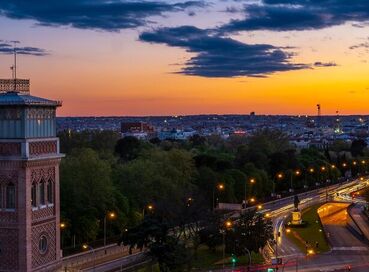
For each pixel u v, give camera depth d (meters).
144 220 120.50
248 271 129.50
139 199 172.38
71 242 145.00
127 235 120.06
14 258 79.75
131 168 177.75
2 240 80.19
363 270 137.75
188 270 125.06
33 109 81.12
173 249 116.56
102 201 153.00
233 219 158.25
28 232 79.44
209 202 198.00
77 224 144.38
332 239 175.50
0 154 79.88
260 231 143.38
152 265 124.12
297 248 161.62
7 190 80.19
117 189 167.62
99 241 149.25
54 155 84.69
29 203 79.75
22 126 79.31
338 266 141.38
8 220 79.88
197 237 140.88
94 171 152.88
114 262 125.50
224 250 140.12
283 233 181.62
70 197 148.25
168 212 135.25
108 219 152.75
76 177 150.38
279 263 137.50
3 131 80.06
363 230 188.62
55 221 85.62
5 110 79.75
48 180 84.50
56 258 85.75
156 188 175.38
